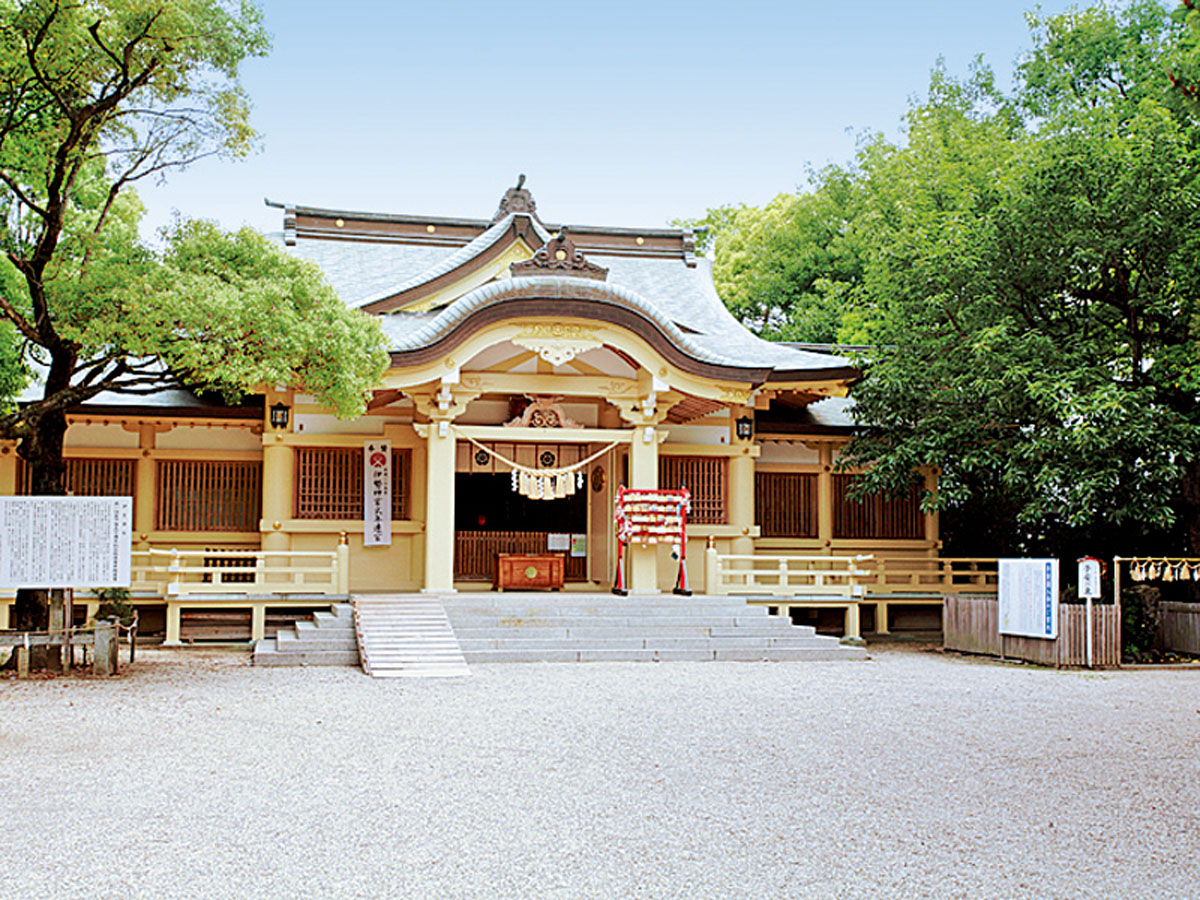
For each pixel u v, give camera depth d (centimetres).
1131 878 650
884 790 852
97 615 1778
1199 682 1562
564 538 2175
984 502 2480
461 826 734
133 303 1320
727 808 791
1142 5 2980
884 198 3397
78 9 1346
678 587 1922
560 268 1853
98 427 2052
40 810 757
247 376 1415
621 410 1950
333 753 956
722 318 2486
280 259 1497
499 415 2133
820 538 2319
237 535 2073
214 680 1399
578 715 1162
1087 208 1838
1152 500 1820
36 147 1480
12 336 1596
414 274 2403
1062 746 1041
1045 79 3191
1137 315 1977
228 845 684
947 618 1950
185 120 1520
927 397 1998
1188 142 2119
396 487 2073
